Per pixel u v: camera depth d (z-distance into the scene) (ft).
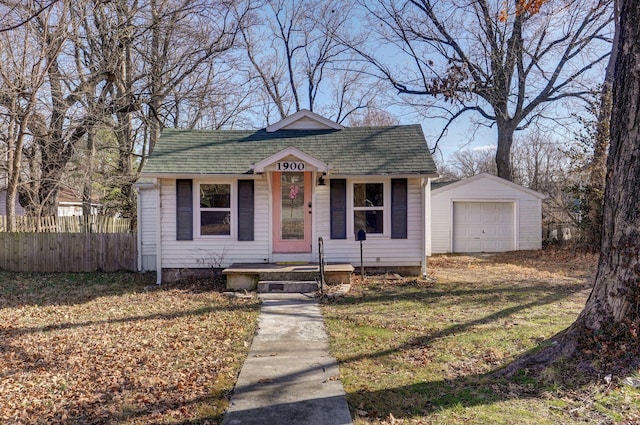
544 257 52.90
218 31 65.98
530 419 11.73
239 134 42.39
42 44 43.98
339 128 43.21
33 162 57.21
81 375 15.87
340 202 37.22
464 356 17.08
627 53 14.82
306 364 16.76
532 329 20.39
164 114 74.54
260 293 30.99
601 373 13.69
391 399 13.38
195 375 15.75
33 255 43.32
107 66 57.47
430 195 60.18
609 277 15.11
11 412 12.89
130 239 43.55
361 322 22.84
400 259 37.40
